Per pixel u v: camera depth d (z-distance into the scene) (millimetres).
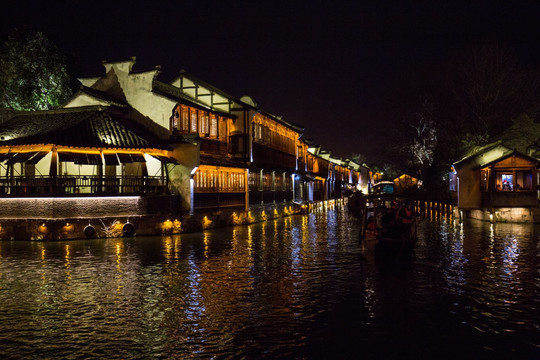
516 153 34594
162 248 21328
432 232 28453
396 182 89375
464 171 37094
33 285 13914
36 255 19266
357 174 107438
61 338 9562
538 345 9227
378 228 18844
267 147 42500
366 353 8797
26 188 24656
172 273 15625
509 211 35031
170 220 27531
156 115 30359
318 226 33219
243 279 14750
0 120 39406
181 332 9875
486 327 10219
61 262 17656
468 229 30234
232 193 34812
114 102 30266
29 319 10758
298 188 53500
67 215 24453
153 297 12562
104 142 26375
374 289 13461
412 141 71375
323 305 11805
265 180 41875
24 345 9203
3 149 25938
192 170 29234
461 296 12688
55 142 24656
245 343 9258
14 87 39312
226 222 32781
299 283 14211
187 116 32000
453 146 61312
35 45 39844
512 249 21047
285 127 48406
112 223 25453
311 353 8781
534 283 14219
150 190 27609
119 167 29922
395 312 11250
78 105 30812
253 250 20812
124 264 17250
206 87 37406
